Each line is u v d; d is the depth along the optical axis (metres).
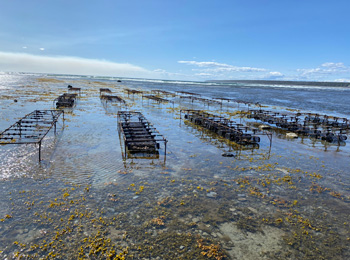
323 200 9.68
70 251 6.40
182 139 18.02
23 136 16.22
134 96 50.62
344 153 16.11
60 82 85.44
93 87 70.44
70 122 21.58
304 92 85.62
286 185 10.89
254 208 8.91
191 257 6.38
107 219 7.82
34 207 8.23
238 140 17.73
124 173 11.28
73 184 9.91
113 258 6.22
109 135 17.77
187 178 11.14
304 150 16.52
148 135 16.78
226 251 6.67
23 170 10.91
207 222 7.94
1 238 6.73
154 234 7.23
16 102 31.50
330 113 36.53
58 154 13.16
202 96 59.78
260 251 6.73
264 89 100.62
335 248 6.98
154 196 9.39
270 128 23.62
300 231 7.69
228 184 10.74
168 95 56.38
